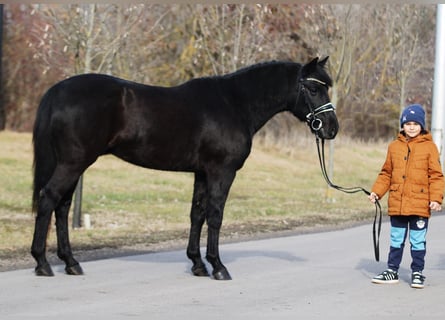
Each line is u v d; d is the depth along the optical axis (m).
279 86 10.35
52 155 9.59
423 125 9.61
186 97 9.98
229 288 9.46
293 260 11.66
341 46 21.94
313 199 21.69
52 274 9.93
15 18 32.19
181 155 9.90
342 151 33.09
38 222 9.60
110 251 12.27
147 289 9.31
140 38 23.94
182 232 14.64
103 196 20.41
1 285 9.33
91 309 8.21
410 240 9.66
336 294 9.16
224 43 23.36
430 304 8.67
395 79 29.23
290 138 33.22
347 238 14.28
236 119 10.09
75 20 15.26
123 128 9.61
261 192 23.08
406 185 9.53
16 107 32.53
